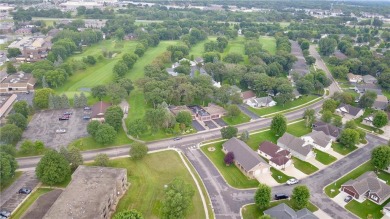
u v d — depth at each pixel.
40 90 163.75
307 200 98.56
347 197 105.88
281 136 143.62
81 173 104.31
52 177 103.12
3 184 105.44
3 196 100.75
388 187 107.94
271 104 181.88
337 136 143.75
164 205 90.19
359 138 140.50
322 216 98.12
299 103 188.12
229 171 119.81
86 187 97.44
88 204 90.25
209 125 155.00
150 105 171.62
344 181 115.56
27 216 89.44
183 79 183.88
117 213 89.25
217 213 98.31
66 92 186.25
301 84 195.25
